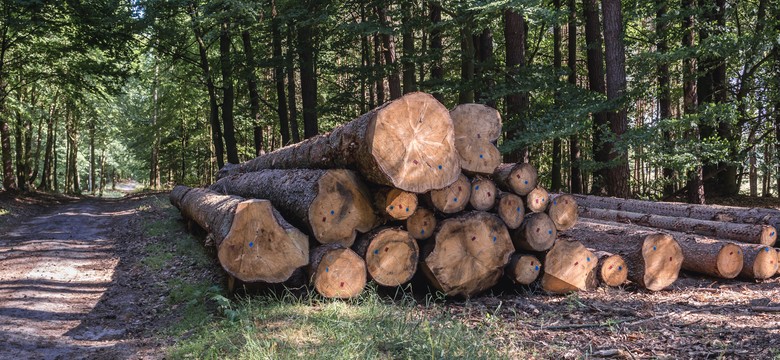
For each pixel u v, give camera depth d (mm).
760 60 15711
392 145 5477
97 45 20984
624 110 12484
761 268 7289
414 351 4172
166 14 19766
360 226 6121
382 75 16266
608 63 12414
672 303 6098
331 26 18953
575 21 16891
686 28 14977
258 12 19047
